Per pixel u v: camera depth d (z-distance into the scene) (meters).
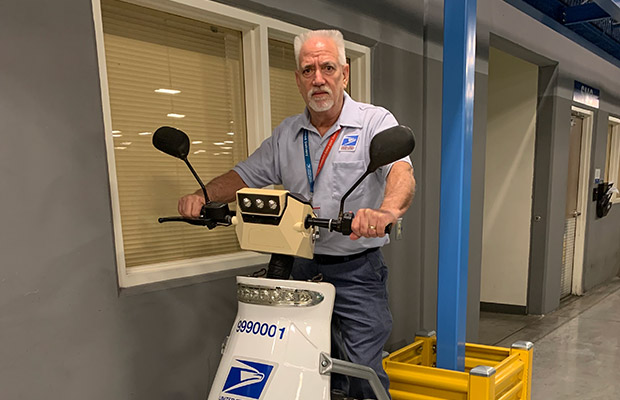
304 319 1.01
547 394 2.46
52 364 1.28
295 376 0.97
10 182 1.17
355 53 2.21
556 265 4.13
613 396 2.43
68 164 1.27
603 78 4.72
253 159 1.49
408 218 2.56
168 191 1.69
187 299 1.59
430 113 2.66
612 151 5.52
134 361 1.46
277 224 1.02
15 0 1.15
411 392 1.79
